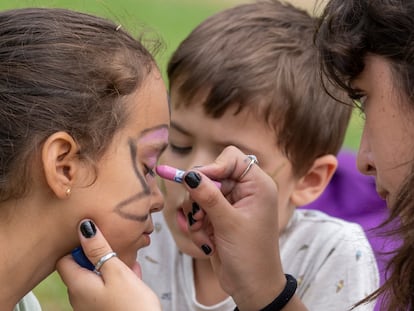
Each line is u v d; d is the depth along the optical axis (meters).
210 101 2.52
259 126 2.55
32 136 1.86
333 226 2.72
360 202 3.48
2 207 1.90
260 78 2.56
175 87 2.62
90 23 2.02
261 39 2.69
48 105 1.87
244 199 2.22
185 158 2.61
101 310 1.90
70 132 1.87
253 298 2.24
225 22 2.76
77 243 1.96
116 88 1.94
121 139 1.95
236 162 2.24
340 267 2.64
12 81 1.88
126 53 2.00
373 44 1.94
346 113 2.81
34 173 1.88
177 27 7.33
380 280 2.89
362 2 1.97
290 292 2.25
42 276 1.99
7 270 1.93
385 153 1.96
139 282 1.91
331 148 2.78
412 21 1.88
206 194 2.12
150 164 2.04
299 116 2.60
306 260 2.68
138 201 1.98
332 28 2.03
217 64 2.57
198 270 2.68
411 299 2.03
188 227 2.32
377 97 1.96
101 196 1.93
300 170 2.69
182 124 2.59
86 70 1.92
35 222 1.91
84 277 1.93
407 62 1.88
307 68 2.67
